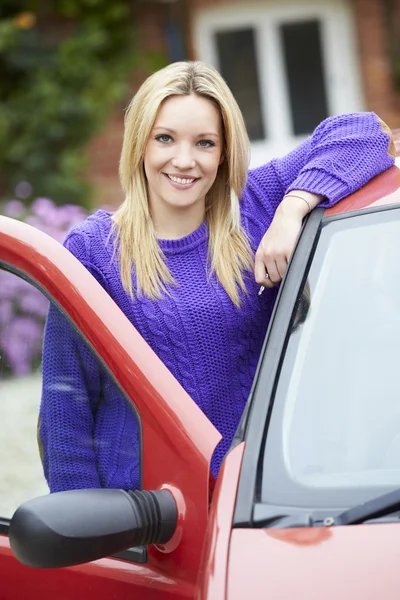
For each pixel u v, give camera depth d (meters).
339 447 2.49
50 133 11.30
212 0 11.84
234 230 3.40
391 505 2.30
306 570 2.21
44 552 2.32
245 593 2.19
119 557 2.70
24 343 2.92
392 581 2.16
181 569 2.51
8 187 11.38
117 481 2.71
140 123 3.30
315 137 3.52
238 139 3.36
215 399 3.24
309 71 12.15
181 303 3.25
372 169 3.23
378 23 11.93
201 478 2.50
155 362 2.64
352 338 2.70
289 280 2.86
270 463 2.45
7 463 2.97
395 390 2.59
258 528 2.33
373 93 12.02
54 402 2.84
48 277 2.77
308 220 3.09
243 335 3.29
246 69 12.12
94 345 2.70
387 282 2.80
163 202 3.35
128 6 11.57
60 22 11.54
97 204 11.51
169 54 11.70
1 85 11.37
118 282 3.26
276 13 12.00
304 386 2.61
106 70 11.49
